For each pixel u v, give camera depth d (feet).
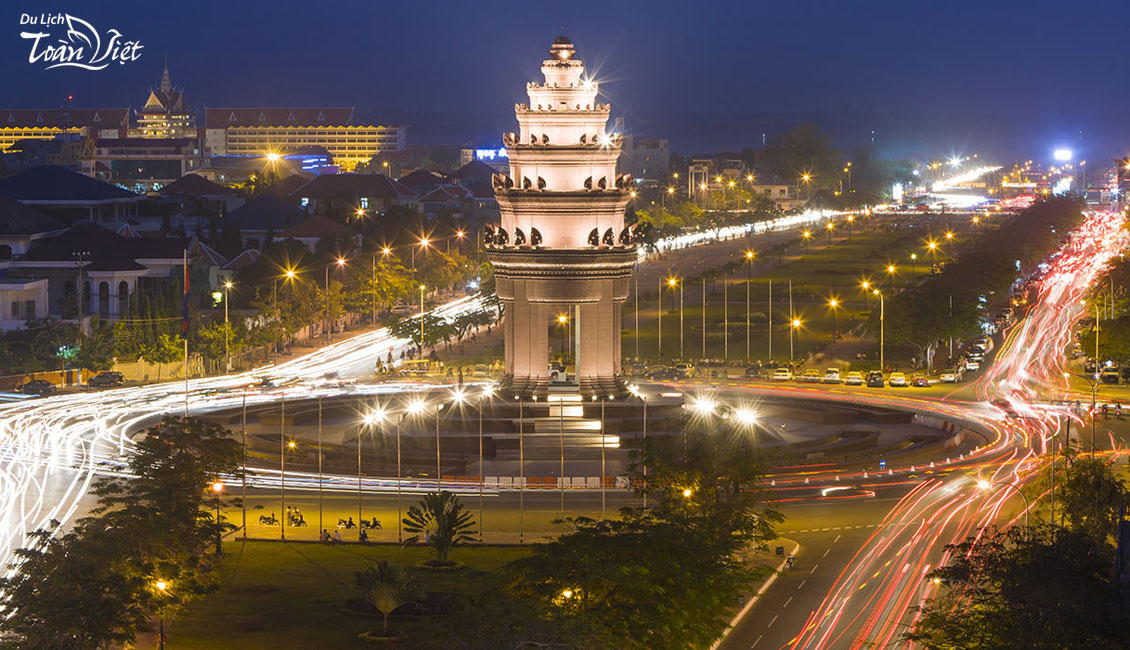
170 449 460.55
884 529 513.45
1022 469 615.57
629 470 508.12
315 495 575.38
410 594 401.08
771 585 441.68
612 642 331.57
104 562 370.53
